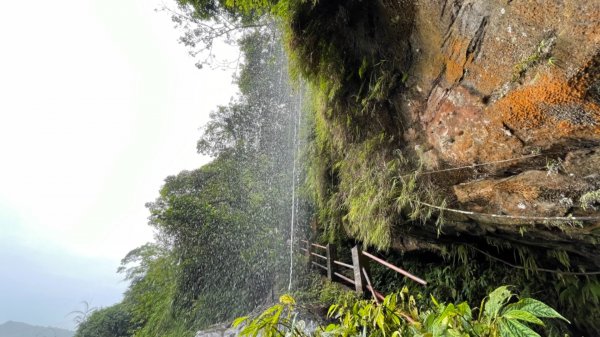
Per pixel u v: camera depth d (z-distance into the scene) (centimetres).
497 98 136
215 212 756
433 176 204
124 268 1390
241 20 730
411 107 206
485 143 154
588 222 134
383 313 124
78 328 1207
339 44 229
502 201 167
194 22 776
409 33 182
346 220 412
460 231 242
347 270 482
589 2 94
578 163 123
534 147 134
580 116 109
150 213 823
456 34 149
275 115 917
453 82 161
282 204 779
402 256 397
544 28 109
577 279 209
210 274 723
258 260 717
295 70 270
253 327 118
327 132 360
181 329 657
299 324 129
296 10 217
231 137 1059
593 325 205
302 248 652
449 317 89
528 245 214
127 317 1148
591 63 98
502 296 86
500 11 124
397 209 245
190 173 948
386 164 245
